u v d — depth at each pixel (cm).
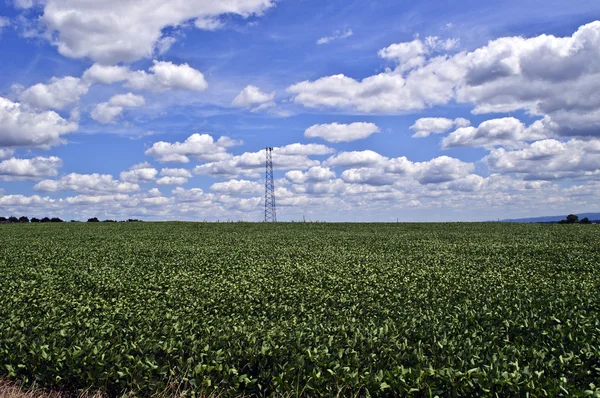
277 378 824
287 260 2558
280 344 955
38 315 1270
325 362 863
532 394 739
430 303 1480
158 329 1081
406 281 1877
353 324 1156
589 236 4053
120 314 1289
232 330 1070
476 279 1911
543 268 2247
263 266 2305
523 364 865
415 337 1048
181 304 1482
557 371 832
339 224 6456
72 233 4869
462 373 785
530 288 1703
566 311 1239
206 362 895
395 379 805
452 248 3191
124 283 1862
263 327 1141
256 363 888
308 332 1058
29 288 1716
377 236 4353
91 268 2272
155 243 3747
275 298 1579
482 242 3647
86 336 1042
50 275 2025
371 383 805
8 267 2312
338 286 1762
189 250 3141
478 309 1338
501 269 2225
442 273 2088
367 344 958
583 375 824
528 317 1201
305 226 6112
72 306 1422
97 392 867
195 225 6344
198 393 839
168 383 864
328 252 2992
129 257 2758
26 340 1020
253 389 852
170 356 920
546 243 3481
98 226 6112
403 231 5075
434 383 785
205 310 1410
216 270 2209
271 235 4562
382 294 1620
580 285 1738
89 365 901
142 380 866
